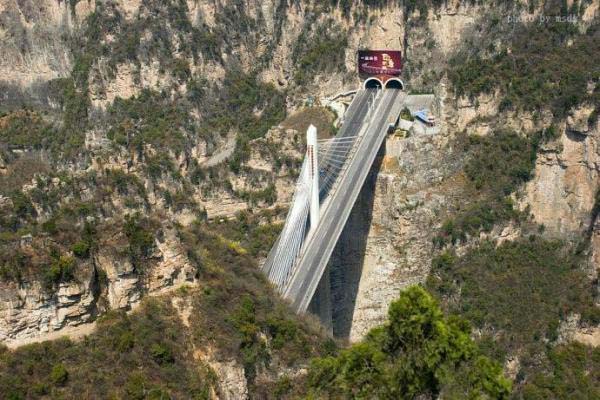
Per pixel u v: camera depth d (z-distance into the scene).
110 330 93.31
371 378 86.12
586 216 176.25
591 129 173.88
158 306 98.81
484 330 161.38
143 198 175.62
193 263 106.00
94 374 88.94
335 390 94.31
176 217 179.25
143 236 99.00
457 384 83.62
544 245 178.12
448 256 178.50
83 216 134.50
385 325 90.12
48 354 88.81
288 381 105.88
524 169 184.38
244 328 104.81
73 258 92.31
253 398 103.00
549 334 156.50
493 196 184.75
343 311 182.00
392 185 184.38
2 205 149.38
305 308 136.88
